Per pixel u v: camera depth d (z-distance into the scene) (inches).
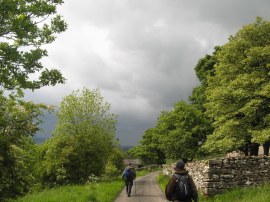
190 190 413.1
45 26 631.2
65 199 737.0
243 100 1362.0
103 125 1817.2
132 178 979.3
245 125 1328.7
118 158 2898.6
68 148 1663.4
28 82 598.9
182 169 426.0
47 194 896.9
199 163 904.3
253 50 1321.4
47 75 615.5
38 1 603.8
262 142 1179.9
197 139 1975.9
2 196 807.7
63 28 639.8
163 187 1212.5
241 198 653.9
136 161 4645.7
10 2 545.3
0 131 802.2
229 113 1385.3
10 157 799.1
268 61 1344.7
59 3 645.9
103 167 1803.6
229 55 1432.1
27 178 847.1
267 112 1322.6
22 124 810.8
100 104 1813.5
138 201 857.5
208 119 2012.8
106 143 1796.3
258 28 1433.3
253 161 799.7
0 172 796.0
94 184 1234.6
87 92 1801.2
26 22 578.6
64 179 1647.4
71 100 1769.2
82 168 1683.1
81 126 1748.3
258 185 772.6
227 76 1454.2
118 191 1097.4
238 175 786.2
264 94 1226.0
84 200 724.7
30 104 813.9
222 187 776.3
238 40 1454.2
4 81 577.0
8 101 786.8
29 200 799.7
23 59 576.1
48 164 1611.7
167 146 2003.0
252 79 1294.3
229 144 1293.1
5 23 569.0
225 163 785.6
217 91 1393.9
